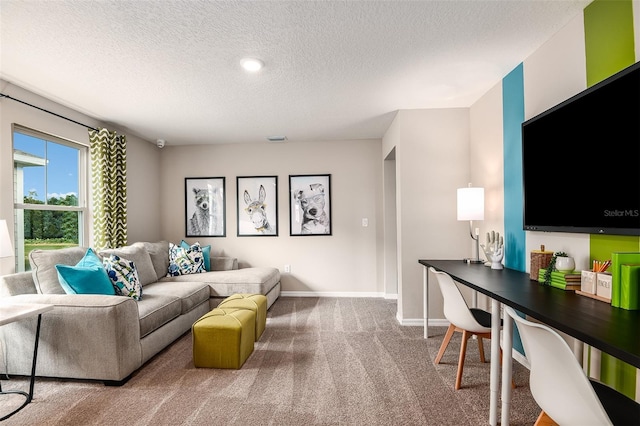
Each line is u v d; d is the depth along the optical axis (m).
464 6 1.88
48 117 3.19
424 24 2.04
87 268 2.64
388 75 2.78
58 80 2.78
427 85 3.00
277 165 5.13
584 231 1.82
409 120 3.64
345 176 5.04
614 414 1.14
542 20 2.02
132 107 3.46
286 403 2.05
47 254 2.66
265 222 5.13
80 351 2.26
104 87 2.94
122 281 2.88
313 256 5.07
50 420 1.88
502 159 2.89
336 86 2.99
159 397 2.12
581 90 1.94
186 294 3.35
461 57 2.49
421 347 2.97
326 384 2.29
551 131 2.11
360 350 2.90
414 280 3.64
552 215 2.11
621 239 1.66
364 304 4.53
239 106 3.48
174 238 5.23
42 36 2.11
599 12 1.80
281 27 2.05
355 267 5.02
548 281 1.97
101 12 1.87
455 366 2.57
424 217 3.63
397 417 1.90
